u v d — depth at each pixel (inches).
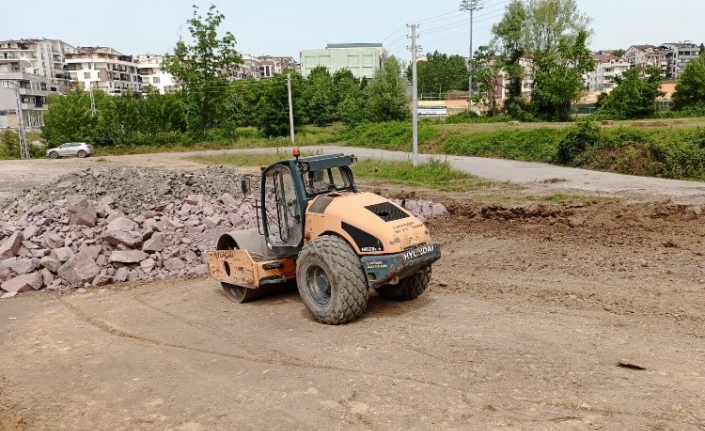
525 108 2512.3
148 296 374.9
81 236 446.0
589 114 2581.2
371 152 1733.5
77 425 207.5
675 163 920.3
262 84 2952.8
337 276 279.1
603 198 695.1
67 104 2256.4
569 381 212.7
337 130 2529.5
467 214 614.5
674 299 307.1
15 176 1246.9
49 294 388.8
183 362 259.1
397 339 265.9
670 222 519.8
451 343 256.4
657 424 181.2
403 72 2564.0
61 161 1766.7
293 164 314.3
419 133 1833.2
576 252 426.9
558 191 792.3
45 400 229.1
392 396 209.9
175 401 220.2
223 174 782.5
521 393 205.6
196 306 347.6
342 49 4913.9
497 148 1450.5
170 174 711.1
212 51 2409.0
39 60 5339.6
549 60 2400.3
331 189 327.6
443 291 348.8
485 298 328.5
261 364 250.1
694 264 373.7
